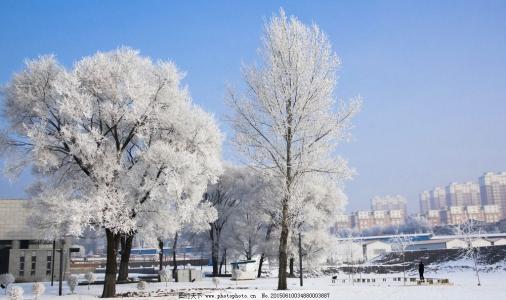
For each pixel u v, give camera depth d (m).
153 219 32.38
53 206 27.45
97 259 118.25
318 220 57.38
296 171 27.34
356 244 97.44
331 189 57.81
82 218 26.28
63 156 29.69
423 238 123.06
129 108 28.73
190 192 33.25
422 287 34.03
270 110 26.97
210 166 32.72
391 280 48.75
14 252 56.34
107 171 27.78
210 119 34.72
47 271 57.59
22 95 27.89
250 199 58.91
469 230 75.62
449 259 79.62
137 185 29.44
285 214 27.97
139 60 31.22
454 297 25.72
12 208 57.25
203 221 40.31
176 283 41.84
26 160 27.98
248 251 63.03
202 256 66.56
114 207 27.14
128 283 41.69
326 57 27.36
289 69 26.97
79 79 28.92
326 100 27.03
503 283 40.81
